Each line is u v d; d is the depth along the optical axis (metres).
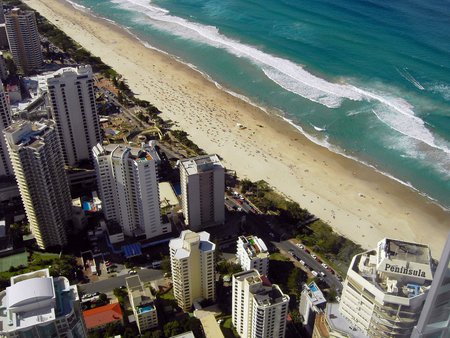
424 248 140.00
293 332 196.62
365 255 145.75
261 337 176.38
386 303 131.62
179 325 193.50
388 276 136.38
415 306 130.00
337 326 146.25
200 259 196.62
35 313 121.56
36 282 123.38
